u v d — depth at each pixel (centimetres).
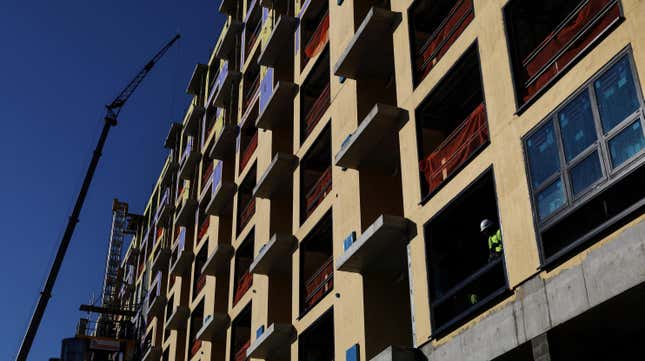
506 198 1775
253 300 3466
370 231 2253
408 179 2234
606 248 1459
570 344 1583
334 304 2620
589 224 1617
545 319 1576
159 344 5791
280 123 3688
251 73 4638
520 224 1709
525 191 1719
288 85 3484
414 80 2339
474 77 2303
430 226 2097
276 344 3030
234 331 3794
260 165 3772
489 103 1923
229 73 4691
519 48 1997
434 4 2548
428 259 2053
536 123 1731
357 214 2561
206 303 4294
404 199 2231
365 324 2373
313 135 3164
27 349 3588
